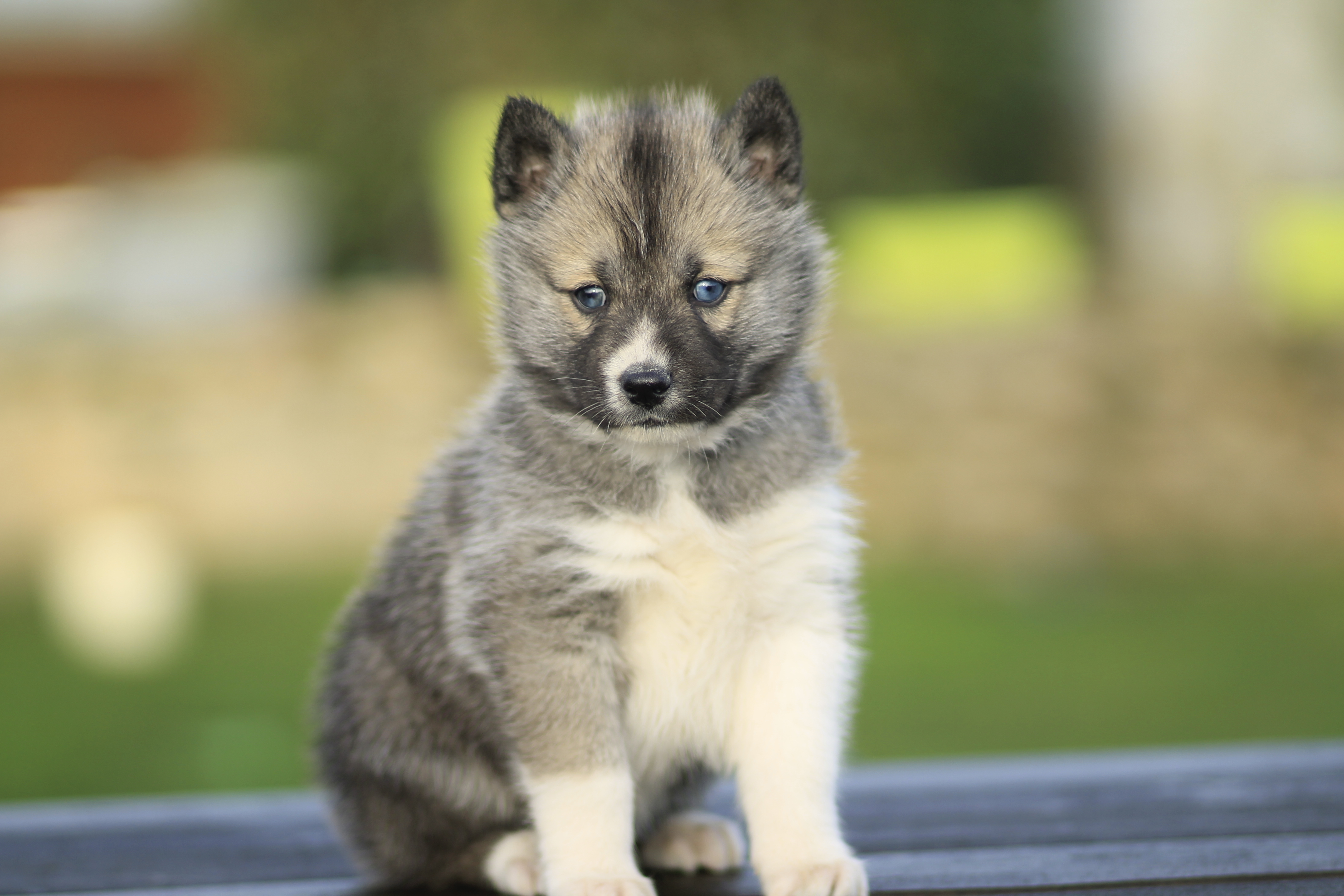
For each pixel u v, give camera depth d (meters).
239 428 21.38
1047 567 17.84
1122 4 25.55
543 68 26.98
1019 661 14.68
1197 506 19.19
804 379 6.71
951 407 20.84
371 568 7.05
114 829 7.52
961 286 25.19
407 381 22.38
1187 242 25.23
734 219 6.50
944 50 27.34
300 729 13.26
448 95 27.50
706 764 6.64
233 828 7.52
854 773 8.04
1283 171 25.38
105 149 33.94
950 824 6.97
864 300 24.55
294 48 28.25
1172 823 6.79
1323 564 17.80
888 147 27.22
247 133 28.92
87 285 27.09
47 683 14.80
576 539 6.12
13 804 11.54
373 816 6.59
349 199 28.11
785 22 26.72
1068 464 19.88
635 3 26.70
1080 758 8.27
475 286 23.31
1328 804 7.03
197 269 27.86
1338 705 12.98
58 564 17.98
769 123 6.75
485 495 6.36
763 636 6.31
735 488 6.23
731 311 6.45
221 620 16.42
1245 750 8.27
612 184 6.55
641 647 6.32
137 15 34.12
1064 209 27.25
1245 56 25.02
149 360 23.44
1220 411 20.73
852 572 6.48
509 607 6.11
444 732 6.57
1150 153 25.50
